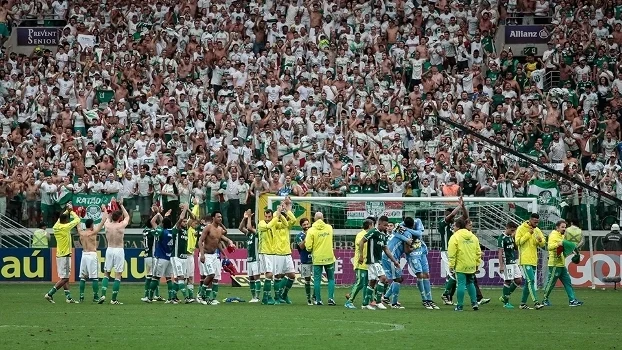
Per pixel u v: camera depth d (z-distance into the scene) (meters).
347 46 97.81
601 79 96.31
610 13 102.50
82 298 61.84
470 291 56.16
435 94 94.25
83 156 85.75
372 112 92.38
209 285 60.72
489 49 100.94
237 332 43.50
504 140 89.44
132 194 80.12
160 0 103.50
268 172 83.12
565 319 51.09
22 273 80.38
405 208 77.75
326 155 85.44
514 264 58.84
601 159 89.31
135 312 53.75
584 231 80.06
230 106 91.56
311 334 42.81
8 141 89.56
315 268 59.53
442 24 101.00
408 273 78.19
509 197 80.06
